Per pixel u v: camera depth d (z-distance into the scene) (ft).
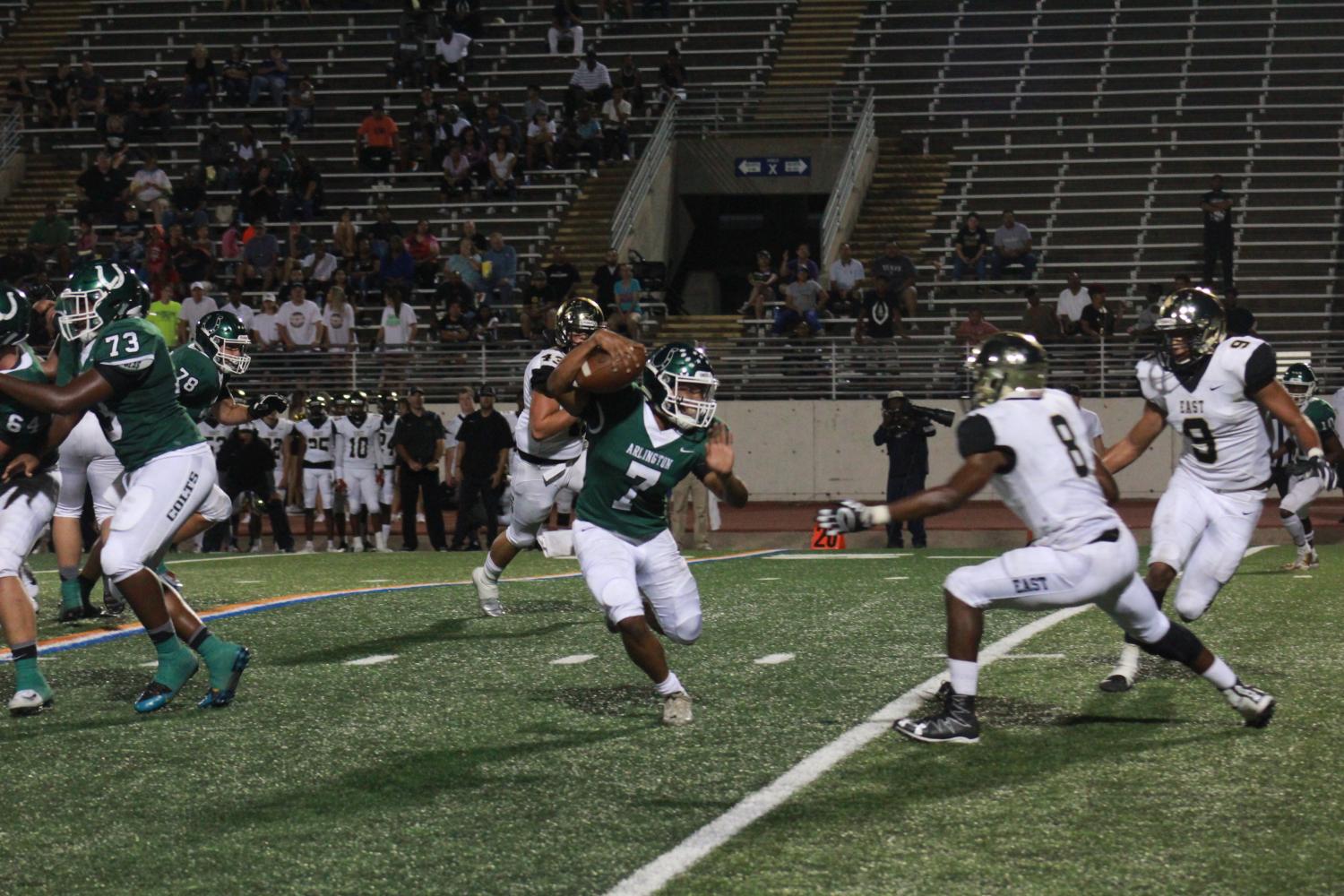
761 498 102.32
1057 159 122.31
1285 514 55.83
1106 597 25.61
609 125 123.03
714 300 133.39
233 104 129.29
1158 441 98.02
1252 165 117.91
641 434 27.25
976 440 24.95
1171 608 43.75
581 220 117.39
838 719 28.19
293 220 115.75
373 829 21.38
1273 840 20.26
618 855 19.97
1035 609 25.70
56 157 128.98
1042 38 130.52
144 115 126.41
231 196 118.01
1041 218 117.08
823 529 24.89
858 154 119.34
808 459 101.60
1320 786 22.94
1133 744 25.82
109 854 20.40
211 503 36.73
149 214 116.26
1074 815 21.53
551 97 129.90
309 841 20.84
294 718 29.04
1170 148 120.37
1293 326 106.83
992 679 31.94
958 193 120.67
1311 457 31.24
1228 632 39.04
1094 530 25.21
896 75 130.11
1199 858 19.53
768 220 131.64
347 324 101.09
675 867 19.38
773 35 133.80
